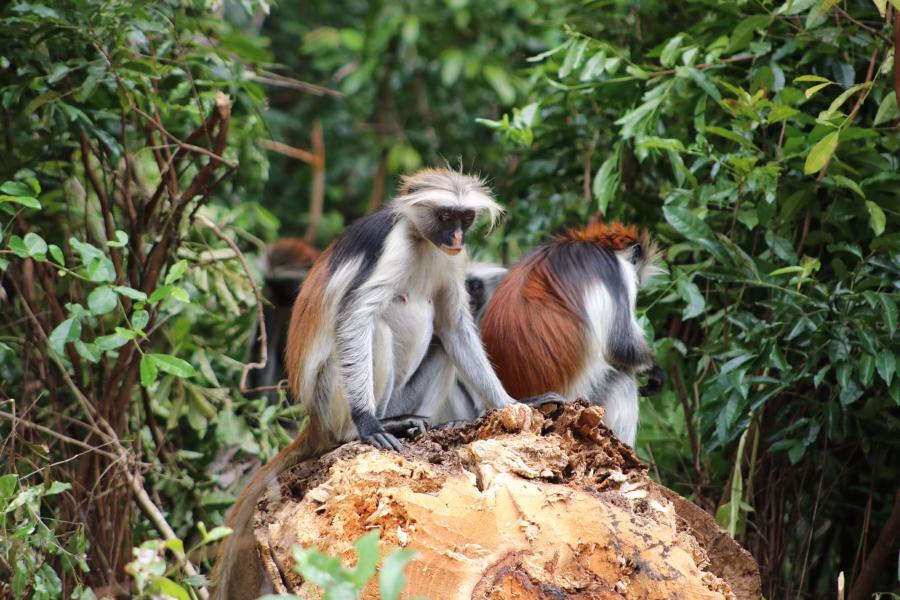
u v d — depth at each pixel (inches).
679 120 480.1
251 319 503.2
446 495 282.4
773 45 456.8
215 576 317.4
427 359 414.3
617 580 277.4
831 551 440.1
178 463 444.5
